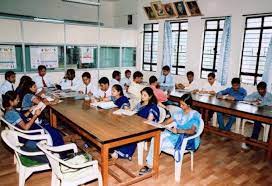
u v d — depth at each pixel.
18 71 5.16
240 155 3.40
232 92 4.39
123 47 7.11
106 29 6.55
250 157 3.34
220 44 5.69
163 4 6.53
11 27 4.91
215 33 5.79
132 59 7.48
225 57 5.49
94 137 2.08
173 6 6.32
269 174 2.87
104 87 3.56
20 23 5.02
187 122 2.72
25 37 5.14
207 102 3.76
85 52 6.22
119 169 2.89
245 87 5.32
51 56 5.62
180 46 6.61
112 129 2.25
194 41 6.11
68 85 4.76
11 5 6.21
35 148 2.32
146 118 2.79
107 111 2.89
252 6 4.97
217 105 3.57
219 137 4.11
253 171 2.93
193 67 6.23
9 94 2.52
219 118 4.20
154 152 2.53
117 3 8.02
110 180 2.63
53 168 2.00
